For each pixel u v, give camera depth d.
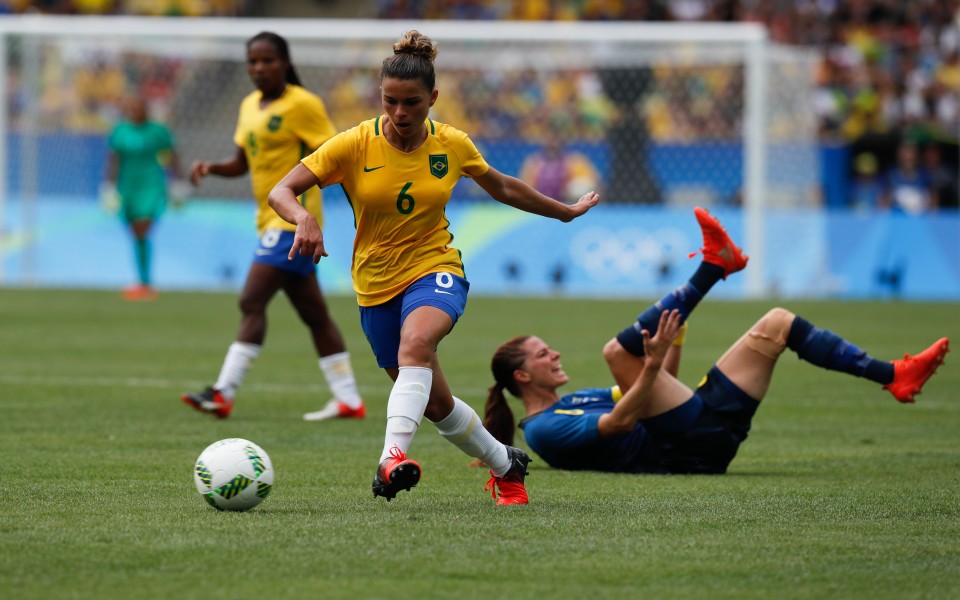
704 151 74.06
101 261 72.19
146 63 81.56
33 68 72.38
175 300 62.50
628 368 21.48
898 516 17.06
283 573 13.55
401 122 16.48
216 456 17.02
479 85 80.19
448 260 17.59
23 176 72.31
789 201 73.25
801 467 22.41
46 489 18.88
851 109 90.12
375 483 16.33
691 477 21.03
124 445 23.95
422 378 16.73
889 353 41.72
